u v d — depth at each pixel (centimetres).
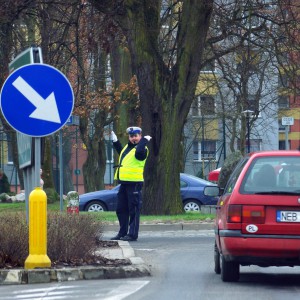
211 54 11569
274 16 9369
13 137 14838
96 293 3606
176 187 8762
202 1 8575
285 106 19775
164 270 4541
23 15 8612
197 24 8619
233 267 3991
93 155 15725
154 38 8638
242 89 11112
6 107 3925
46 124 3953
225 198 3981
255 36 9756
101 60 13188
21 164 4272
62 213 4984
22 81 3941
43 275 3912
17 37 8756
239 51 10088
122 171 6238
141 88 8681
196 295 3588
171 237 6844
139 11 8550
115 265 4234
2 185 18125
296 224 3741
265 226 3750
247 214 3766
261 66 12325
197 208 11162
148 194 8706
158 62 8650
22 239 4119
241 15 9581
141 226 7700
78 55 8706
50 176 13475
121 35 9294
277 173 3862
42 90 3950
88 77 11762
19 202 14012
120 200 6300
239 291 3731
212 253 5506
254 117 15512
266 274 4472
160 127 8656
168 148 8662
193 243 6256
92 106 13288
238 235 3762
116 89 12338
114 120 13912
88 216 5081
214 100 17350
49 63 8400
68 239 4266
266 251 3738
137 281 4000
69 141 19550
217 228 4116
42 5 8462
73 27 8981
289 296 3581
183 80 8662
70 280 3962
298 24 9100
